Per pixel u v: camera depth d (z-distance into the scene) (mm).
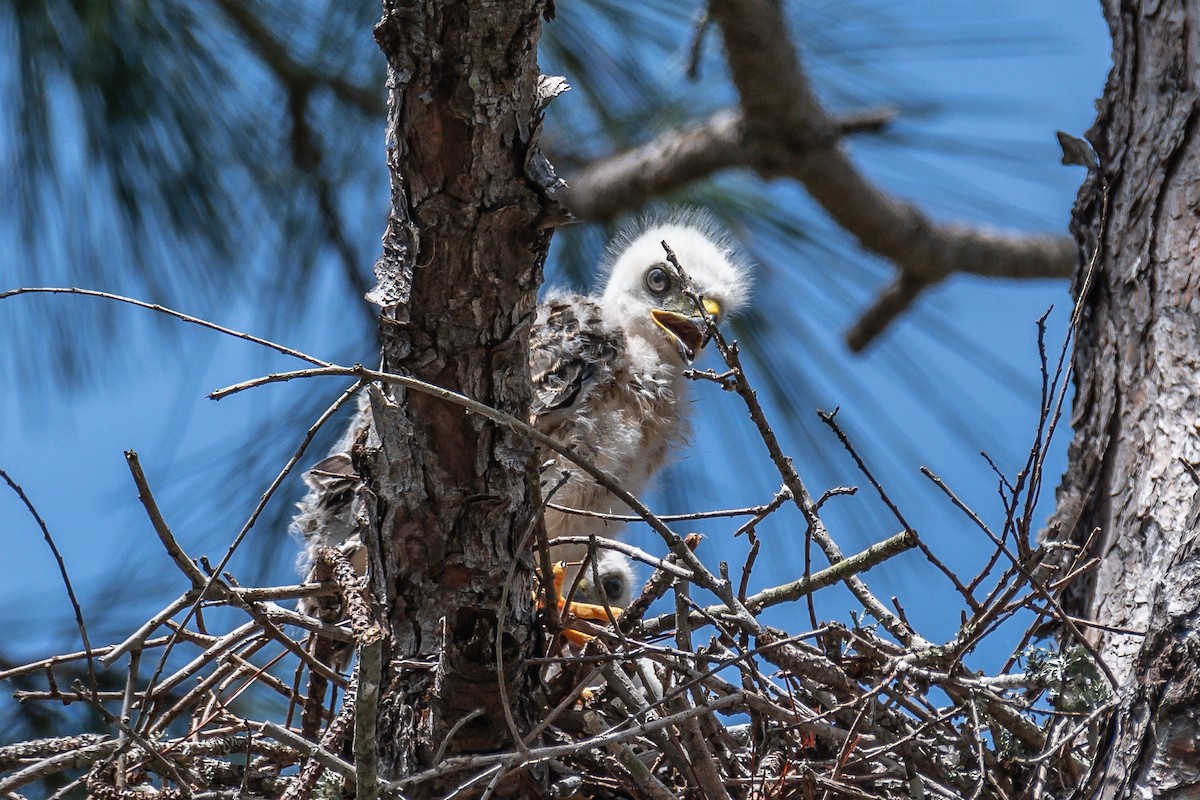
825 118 11094
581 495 8648
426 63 5367
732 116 11320
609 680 6484
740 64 10547
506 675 5898
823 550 6527
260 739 6766
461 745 6035
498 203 5578
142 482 5570
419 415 5914
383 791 5289
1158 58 7672
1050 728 6480
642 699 6484
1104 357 7480
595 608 7898
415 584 6113
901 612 6781
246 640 6543
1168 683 5410
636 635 6695
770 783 6312
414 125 5473
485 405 5711
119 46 10273
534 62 5488
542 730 6055
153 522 5680
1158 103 7613
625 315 9977
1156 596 5641
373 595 6164
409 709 6066
